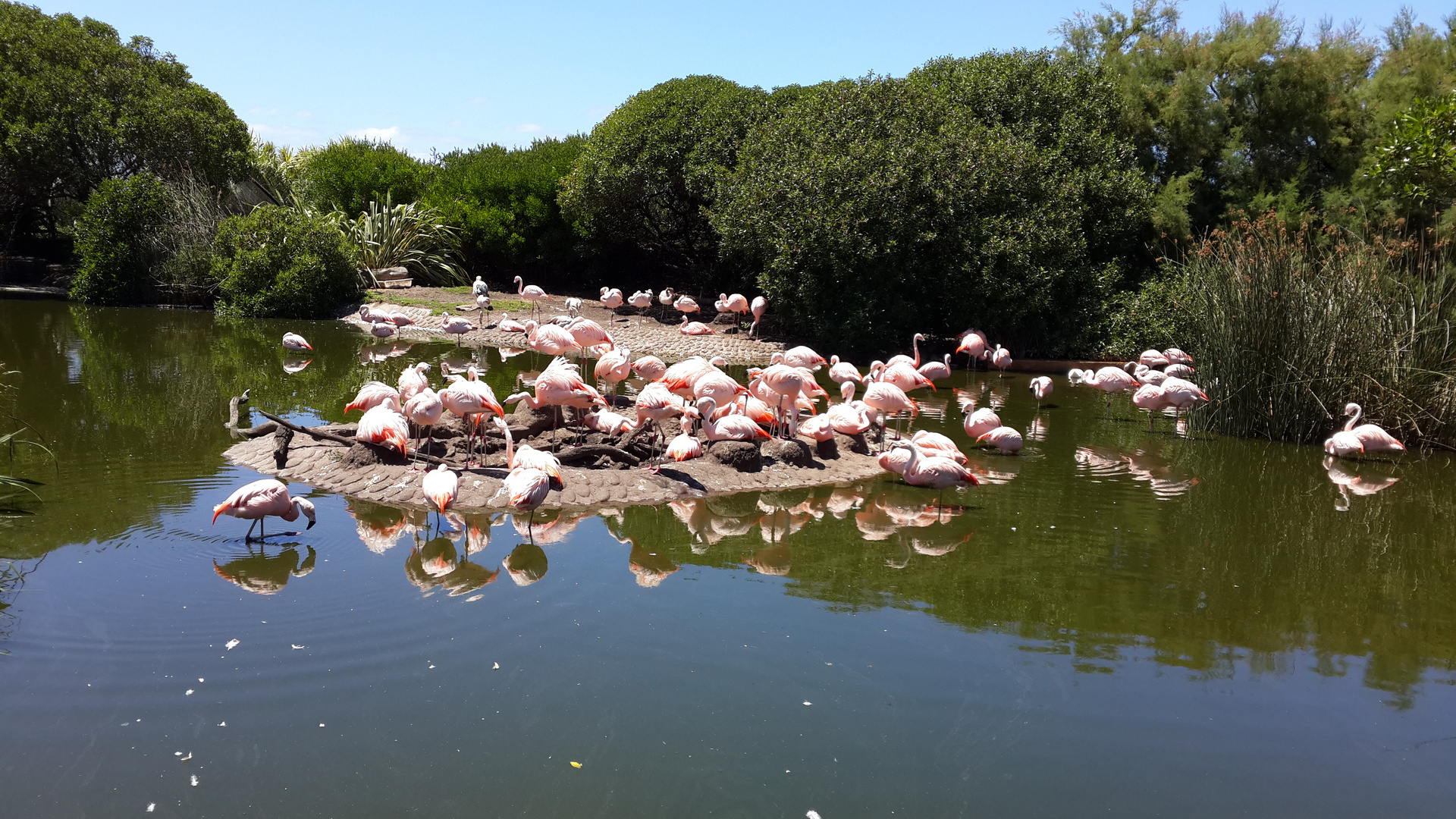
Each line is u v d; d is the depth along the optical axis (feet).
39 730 15.87
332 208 100.42
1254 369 42.55
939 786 15.08
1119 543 27.50
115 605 20.71
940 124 69.05
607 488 30.60
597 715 16.96
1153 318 64.39
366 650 19.08
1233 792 15.16
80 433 35.73
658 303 92.99
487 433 33.99
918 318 69.21
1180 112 75.00
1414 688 18.84
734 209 69.77
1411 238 46.60
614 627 20.62
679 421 37.14
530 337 47.29
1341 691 18.67
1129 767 15.81
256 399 43.52
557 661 18.94
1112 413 48.26
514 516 28.04
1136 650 20.31
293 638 19.51
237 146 93.56
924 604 22.52
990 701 17.90
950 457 33.45
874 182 63.26
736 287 92.89
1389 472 36.88
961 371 62.44
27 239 98.84
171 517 26.43
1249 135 75.51
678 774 15.21
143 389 45.01
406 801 14.30
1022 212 65.72
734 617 21.39
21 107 82.64
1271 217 50.08
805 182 65.51
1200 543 27.66
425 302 81.10
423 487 26.55
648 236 96.99
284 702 17.01
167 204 82.69
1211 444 41.09
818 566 25.05
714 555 25.68
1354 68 73.56
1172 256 72.84
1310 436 41.75
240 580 22.38
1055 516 30.09
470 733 16.25
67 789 14.37
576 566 24.30
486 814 13.97
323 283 79.92
